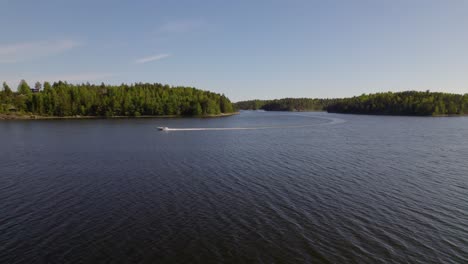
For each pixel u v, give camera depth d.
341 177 38.62
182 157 52.84
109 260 19.14
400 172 41.56
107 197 30.42
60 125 130.88
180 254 19.88
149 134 94.19
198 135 92.19
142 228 23.45
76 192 32.00
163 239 21.77
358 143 72.69
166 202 29.02
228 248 20.61
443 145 68.88
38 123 143.50
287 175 39.50
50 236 22.16
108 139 79.88
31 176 38.72
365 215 26.20
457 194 31.95
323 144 71.00
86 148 63.25
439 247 20.89
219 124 142.88
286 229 23.41
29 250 20.25
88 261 19.02
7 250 20.22
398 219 25.42
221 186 34.28
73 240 21.56
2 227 23.56
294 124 143.25
